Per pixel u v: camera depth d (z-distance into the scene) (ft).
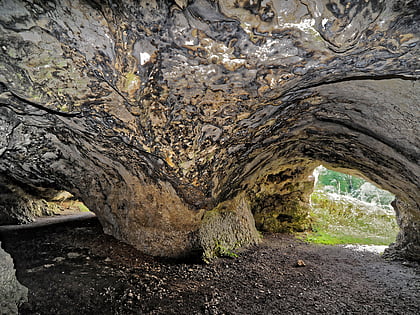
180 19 4.98
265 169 16.84
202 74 6.42
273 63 6.07
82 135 10.39
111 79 6.23
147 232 13.80
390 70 5.94
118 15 4.91
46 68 6.19
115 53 5.61
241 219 17.12
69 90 6.89
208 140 8.98
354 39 4.89
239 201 17.47
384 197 39.27
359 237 20.83
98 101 7.36
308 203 22.97
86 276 10.30
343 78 6.77
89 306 8.05
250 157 12.51
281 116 9.37
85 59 5.87
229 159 10.94
